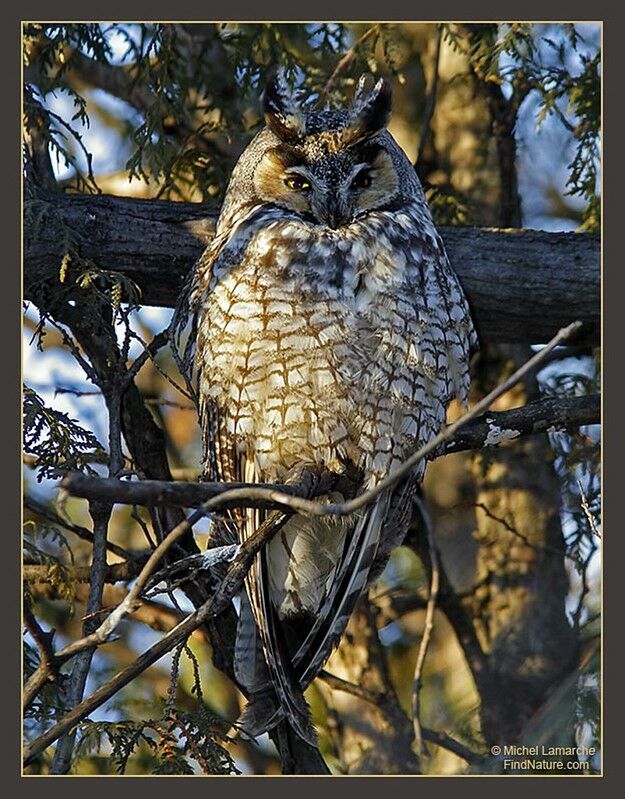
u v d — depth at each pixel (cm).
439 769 1126
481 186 1184
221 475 886
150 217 941
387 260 848
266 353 835
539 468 1189
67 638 1184
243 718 881
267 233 850
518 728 1061
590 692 987
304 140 898
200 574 934
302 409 841
